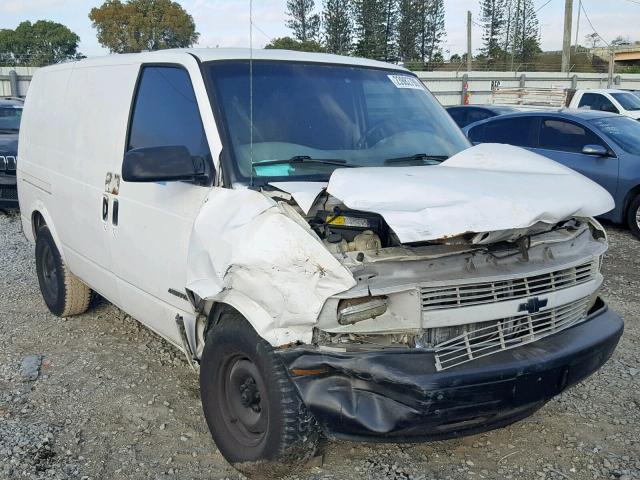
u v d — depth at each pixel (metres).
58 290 5.88
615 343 3.72
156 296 4.23
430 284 3.11
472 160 3.95
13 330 5.79
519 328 3.38
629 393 4.62
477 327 3.27
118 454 3.89
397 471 3.69
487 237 3.20
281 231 3.15
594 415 4.32
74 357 5.23
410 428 3.05
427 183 3.27
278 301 3.11
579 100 19.89
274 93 4.10
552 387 3.32
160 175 3.62
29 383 4.78
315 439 3.33
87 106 5.20
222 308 3.66
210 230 3.48
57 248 5.77
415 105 4.72
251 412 3.57
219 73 4.04
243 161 3.71
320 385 3.12
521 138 11.14
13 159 10.43
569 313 3.63
